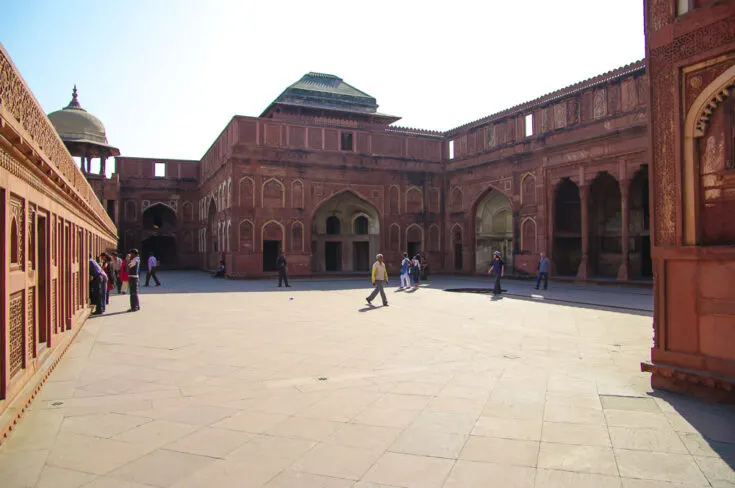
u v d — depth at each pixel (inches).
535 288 454.9
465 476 81.9
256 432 101.3
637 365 159.9
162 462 87.2
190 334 217.2
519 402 120.7
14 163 107.7
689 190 128.8
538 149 542.0
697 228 126.9
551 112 534.6
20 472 83.0
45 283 155.0
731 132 122.9
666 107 134.0
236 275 569.9
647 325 240.5
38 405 119.0
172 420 108.7
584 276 496.1
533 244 551.8
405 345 193.2
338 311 295.1
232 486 78.4
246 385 137.3
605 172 494.9
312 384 138.0
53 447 93.6
